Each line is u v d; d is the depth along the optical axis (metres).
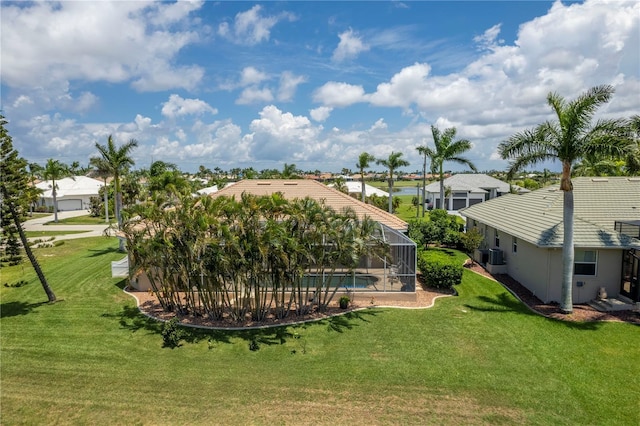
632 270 17.86
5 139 18.61
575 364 12.89
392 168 51.12
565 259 17.12
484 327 16.03
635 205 21.44
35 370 13.05
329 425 10.08
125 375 12.66
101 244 38.22
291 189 28.56
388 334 15.53
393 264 22.25
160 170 47.19
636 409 10.54
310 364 13.24
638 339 14.60
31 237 42.75
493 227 25.30
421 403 10.98
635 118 18.94
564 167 16.80
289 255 16.20
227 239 15.53
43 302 20.02
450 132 42.38
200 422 10.27
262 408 10.82
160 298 18.33
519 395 11.28
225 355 13.98
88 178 82.88
